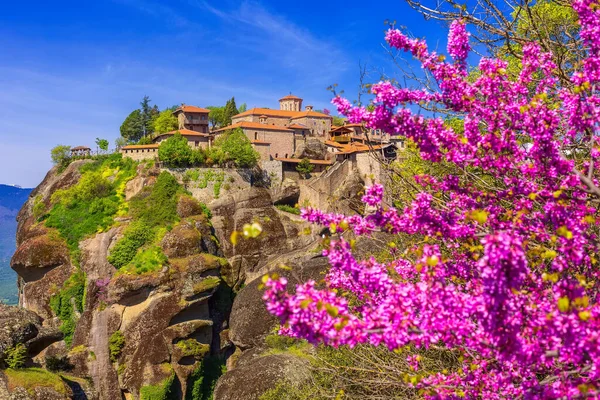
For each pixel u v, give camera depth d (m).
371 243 19.22
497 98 7.39
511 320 5.34
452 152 6.97
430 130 6.87
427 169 11.68
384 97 6.75
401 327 5.37
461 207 7.70
